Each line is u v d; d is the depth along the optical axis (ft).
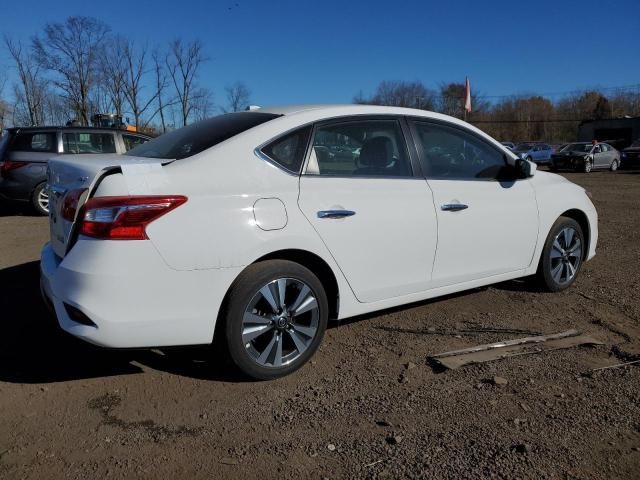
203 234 9.77
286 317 10.85
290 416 9.66
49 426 9.30
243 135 10.85
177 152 11.23
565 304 15.44
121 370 11.31
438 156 13.44
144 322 9.52
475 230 13.65
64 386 10.63
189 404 10.04
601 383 10.80
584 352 12.27
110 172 9.76
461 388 10.64
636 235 26.11
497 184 14.33
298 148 11.25
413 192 12.53
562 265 16.33
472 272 13.92
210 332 10.12
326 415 9.70
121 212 9.28
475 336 13.19
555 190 15.88
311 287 11.03
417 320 14.17
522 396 10.32
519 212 14.66
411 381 10.94
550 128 212.43
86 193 9.64
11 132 31.45
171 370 11.34
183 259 9.63
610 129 149.38
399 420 9.52
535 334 13.29
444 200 13.03
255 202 10.36
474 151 14.20
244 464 8.33
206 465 8.31
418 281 12.83
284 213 10.61
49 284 10.25
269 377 10.84
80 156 12.20
